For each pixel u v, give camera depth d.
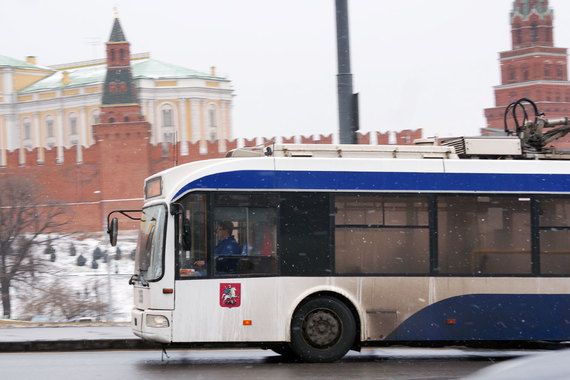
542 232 21.98
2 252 123.62
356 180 21.50
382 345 22.08
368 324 21.28
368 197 21.50
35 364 20.77
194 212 20.97
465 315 21.59
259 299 20.94
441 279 21.53
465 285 21.59
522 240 21.89
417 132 149.50
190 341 20.66
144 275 21.19
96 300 108.31
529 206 22.00
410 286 21.42
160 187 21.22
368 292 21.30
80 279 127.44
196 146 171.12
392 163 21.70
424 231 21.59
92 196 174.38
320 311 21.19
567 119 24.00
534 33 192.12
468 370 19.80
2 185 152.25
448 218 21.72
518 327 21.75
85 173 174.50
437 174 21.77
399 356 23.20
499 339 21.67
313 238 21.25
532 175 22.08
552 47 191.50
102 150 174.25
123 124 173.88
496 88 194.75
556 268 21.95
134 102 181.62
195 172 21.11
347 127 25.98
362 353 24.19
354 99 26.08
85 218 174.00
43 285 117.44
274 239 21.12
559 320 21.88
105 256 145.75
